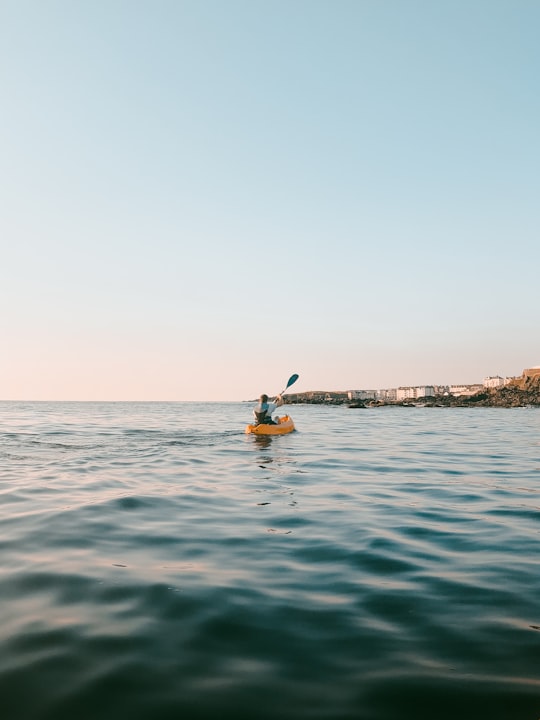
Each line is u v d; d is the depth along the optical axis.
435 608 3.57
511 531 5.64
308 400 114.75
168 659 2.86
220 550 4.90
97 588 3.88
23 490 7.73
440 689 2.57
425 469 10.46
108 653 2.91
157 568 4.36
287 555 4.76
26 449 13.54
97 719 2.33
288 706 2.44
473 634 3.17
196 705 2.44
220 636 3.13
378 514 6.43
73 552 4.77
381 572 4.31
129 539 5.24
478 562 4.59
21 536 5.29
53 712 2.38
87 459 11.48
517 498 7.52
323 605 3.61
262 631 3.20
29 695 2.51
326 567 4.43
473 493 7.90
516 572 4.32
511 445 16.06
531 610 3.54
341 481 8.91
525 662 2.83
